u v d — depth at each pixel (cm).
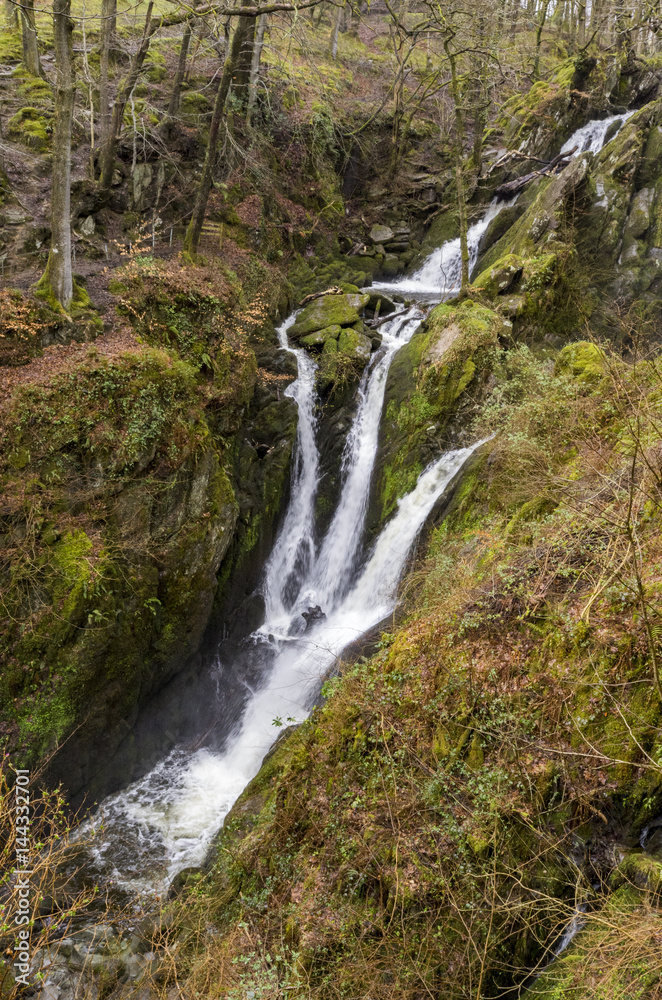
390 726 523
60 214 922
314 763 570
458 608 565
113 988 553
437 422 1051
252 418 1135
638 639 423
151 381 864
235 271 1286
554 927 404
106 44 1257
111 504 821
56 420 795
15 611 738
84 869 697
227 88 1109
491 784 447
